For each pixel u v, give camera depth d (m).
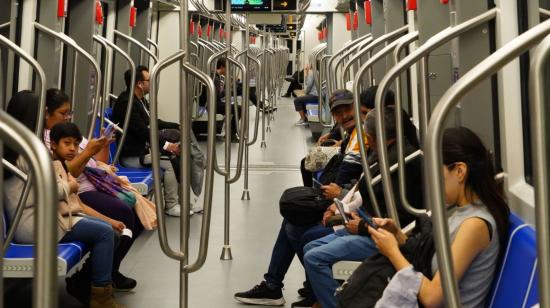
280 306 3.99
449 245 1.16
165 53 8.32
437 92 3.59
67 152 3.64
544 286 1.04
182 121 2.45
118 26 7.07
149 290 4.18
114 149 6.06
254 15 7.18
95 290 3.63
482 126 2.63
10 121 0.95
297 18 13.95
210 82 2.43
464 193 2.18
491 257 2.13
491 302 2.12
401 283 2.15
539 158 1.04
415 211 2.57
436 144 1.16
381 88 2.32
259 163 9.15
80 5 5.38
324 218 3.59
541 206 1.04
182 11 2.44
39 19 4.53
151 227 4.52
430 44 2.42
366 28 6.93
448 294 1.17
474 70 1.19
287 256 3.99
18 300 3.90
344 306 2.35
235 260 4.84
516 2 2.51
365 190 3.36
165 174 6.00
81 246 3.46
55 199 0.93
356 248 3.13
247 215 6.22
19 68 4.32
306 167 5.20
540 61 1.04
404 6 5.13
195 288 4.25
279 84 18.28
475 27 2.66
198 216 6.11
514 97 2.45
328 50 8.47
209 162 2.48
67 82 5.44
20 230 3.30
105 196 4.21
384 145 2.32
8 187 3.32
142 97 6.36
